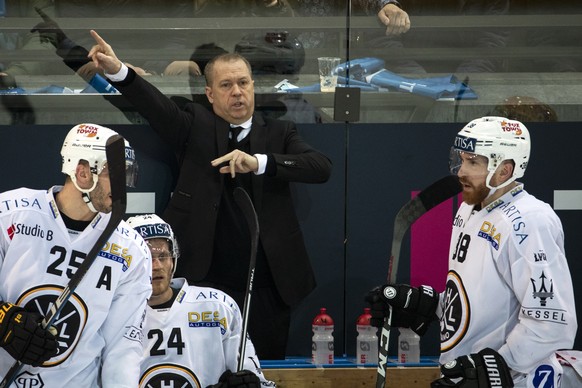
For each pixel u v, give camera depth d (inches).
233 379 483.8
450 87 684.7
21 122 651.5
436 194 503.5
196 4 663.8
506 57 685.9
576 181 692.7
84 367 419.2
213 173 644.7
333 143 679.1
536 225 458.6
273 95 672.4
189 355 518.3
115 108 658.8
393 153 683.4
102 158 406.0
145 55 662.5
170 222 642.8
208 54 666.8
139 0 657.6
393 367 650.8
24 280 409.4
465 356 455.2
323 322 655.8
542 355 448.8
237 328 529.7
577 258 694.5
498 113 688.4
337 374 645.9
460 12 681.0
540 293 449.4
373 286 683.4
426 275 684.7
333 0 673.6
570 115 690.8
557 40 684.1
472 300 472.1
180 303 524.7
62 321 410.6
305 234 675.4
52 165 655.1
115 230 422.9
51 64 651.5
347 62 678.5
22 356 390.9
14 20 646.5
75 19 653.3
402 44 679.7
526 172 691.4
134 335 427.8
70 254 414.0
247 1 667.4
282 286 652.7
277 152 657.0
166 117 629.9
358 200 681.6
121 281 422.6
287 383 641.0
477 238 476.4
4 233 409.4
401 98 682.8
